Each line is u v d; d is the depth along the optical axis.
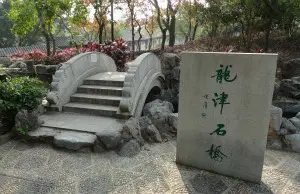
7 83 5.71
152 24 19.58
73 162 4.41
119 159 4.52
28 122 5.29
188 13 14.49
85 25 16.83
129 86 5.93
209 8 12.59
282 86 8.87
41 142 5.13
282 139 5.00
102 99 6.57
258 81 3.42
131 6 15.27
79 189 3.62
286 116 8.13
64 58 10.91
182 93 4.05
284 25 12.03
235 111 3.67
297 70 9.48
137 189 3.61
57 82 6.52
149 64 7.39
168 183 3.76
